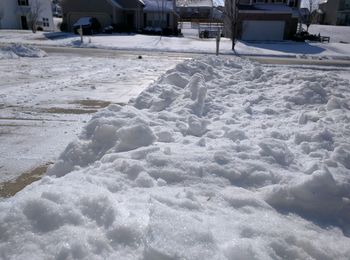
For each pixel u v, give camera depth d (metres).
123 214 2.02
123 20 36.41
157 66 14.16
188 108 4.75
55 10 66.94
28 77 10.62
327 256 1.87
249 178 2.77
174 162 2.91
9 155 4.34
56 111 6.60
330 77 7.27
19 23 41.22
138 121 3.72
